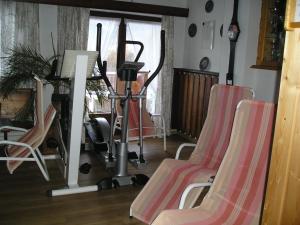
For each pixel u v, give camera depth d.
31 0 4.52
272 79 3.89
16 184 3.32
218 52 4.91
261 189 1.91
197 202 2.85
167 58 5.54
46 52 4.81
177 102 5.80
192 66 5.54
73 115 2.99
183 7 5.61
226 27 4.38
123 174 3.40
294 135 1.21
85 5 4.80
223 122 2.71
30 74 4.14
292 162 1.22
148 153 4.68
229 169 2.08
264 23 3.97
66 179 3.25
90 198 3.05
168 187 2.43
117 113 4.25
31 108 4.25
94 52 2.94
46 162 4.02
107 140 4.23
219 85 2.78
